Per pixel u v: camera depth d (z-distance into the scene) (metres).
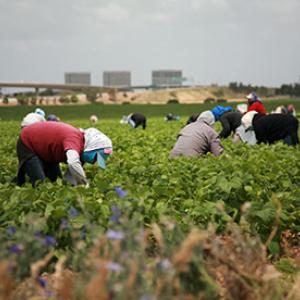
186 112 74.94
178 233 3.95
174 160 9.39
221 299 4.16
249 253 4.13
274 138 12.72
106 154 7.71
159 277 3.31
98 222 5.50
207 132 10.41
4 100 142.62
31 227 3.98
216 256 4.23
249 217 6.28
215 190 7.02
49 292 3.71
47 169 8.67
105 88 190.12
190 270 3.76
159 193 6.95
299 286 4.30
